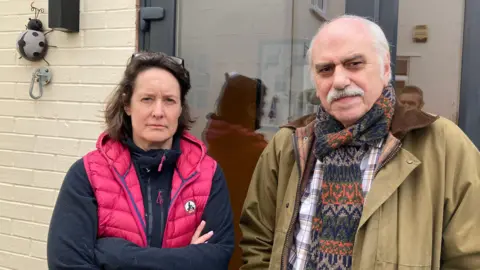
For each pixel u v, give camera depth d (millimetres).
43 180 2631
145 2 2398
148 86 1448
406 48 2174
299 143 1548
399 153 1355
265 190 1672
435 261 1321
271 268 1506
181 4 2391
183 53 2422
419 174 1344
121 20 2426
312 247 1423
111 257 1331
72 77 2537
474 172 1336
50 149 2607
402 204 1331
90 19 2484
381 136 1367
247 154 2365
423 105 2154
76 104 2533
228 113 2387
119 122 1512
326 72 1413
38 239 2652
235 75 2363
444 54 2100
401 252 1288
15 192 2703
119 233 1393
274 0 2254
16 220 2705
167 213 1441
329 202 1404
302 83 2248
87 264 1340
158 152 1466
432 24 2113
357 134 1379
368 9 2031
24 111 2666
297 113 2271
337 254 1357
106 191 1404
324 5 2127
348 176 1390
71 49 2533
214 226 1498
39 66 2613
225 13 2344
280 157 1628
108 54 2453
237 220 2371
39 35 2553
